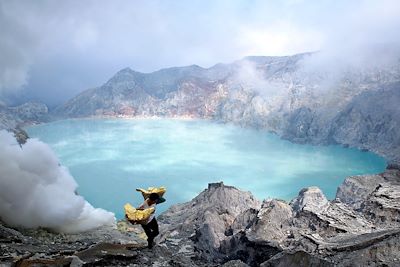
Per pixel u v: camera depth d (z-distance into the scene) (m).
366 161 101.31
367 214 37.75
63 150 116.56
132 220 11.98
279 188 84.12
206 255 36.53
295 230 35.00
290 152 113.75
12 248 11.47
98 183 87.56
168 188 85.38
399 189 42.53
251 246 33.62
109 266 11.00
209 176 92.94
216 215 45.50
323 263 12.88
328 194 79.69
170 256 12.70
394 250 14.66
